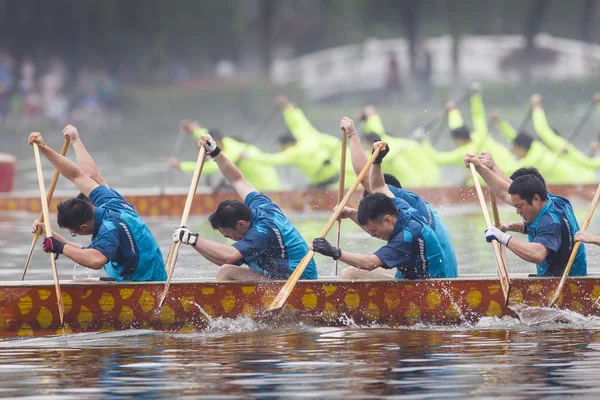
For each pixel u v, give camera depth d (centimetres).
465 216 6178
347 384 2098
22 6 16988
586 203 6744
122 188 7800
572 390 2038
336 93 16725
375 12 19312
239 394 2020
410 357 2383
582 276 2984
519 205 3000
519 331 2773
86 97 15512
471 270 3859
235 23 18488
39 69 16738
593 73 16525
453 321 2908
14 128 13812
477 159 3166
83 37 17362
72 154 11281
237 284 2839
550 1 17925
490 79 16962
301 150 6431
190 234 2855
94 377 2180
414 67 16225
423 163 6838
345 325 2883
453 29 16488
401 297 2892
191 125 6300
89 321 2791
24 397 2016
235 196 6525
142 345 2575
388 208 2883
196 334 2747
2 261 4188
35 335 2748
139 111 15725
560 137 6912
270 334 2739
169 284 2800
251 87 15962
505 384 2092
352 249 4488
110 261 2919
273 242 2934
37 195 6581
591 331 2767
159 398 1998
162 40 17775
